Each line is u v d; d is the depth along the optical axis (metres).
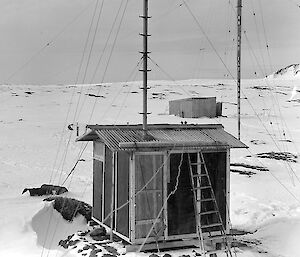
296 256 12.32
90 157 29.80
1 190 20.05
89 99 72.25
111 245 12.38
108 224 13.20
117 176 12.48
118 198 12.45
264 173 25.75
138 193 11.73
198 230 12.00
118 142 11.88
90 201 18.00
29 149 31.58
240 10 22.48
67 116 51.34
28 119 47.94
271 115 57.06
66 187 20.91
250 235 14.48
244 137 39.34
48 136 37.28
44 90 85.31
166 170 11.99
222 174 12.66
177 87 102.19
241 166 27.30
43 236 14.03
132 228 11.66
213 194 12.13
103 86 100.00
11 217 14.30
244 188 21.89
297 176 25.28
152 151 11.86
